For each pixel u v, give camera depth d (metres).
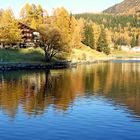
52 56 120.25
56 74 87.12
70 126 33.16
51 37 117.06
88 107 42.34
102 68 112.25
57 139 29.19
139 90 57.50
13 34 133.88
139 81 71.50
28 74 86.81
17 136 30.05
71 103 44.91
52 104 44.12
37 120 35.44
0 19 146.12
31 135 30.31
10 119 35.91
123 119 36.12
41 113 38.72
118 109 41.22
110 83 67.62
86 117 36.84
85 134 30.66
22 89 58.09
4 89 57.91
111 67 118.31
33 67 106.69
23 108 41.47
